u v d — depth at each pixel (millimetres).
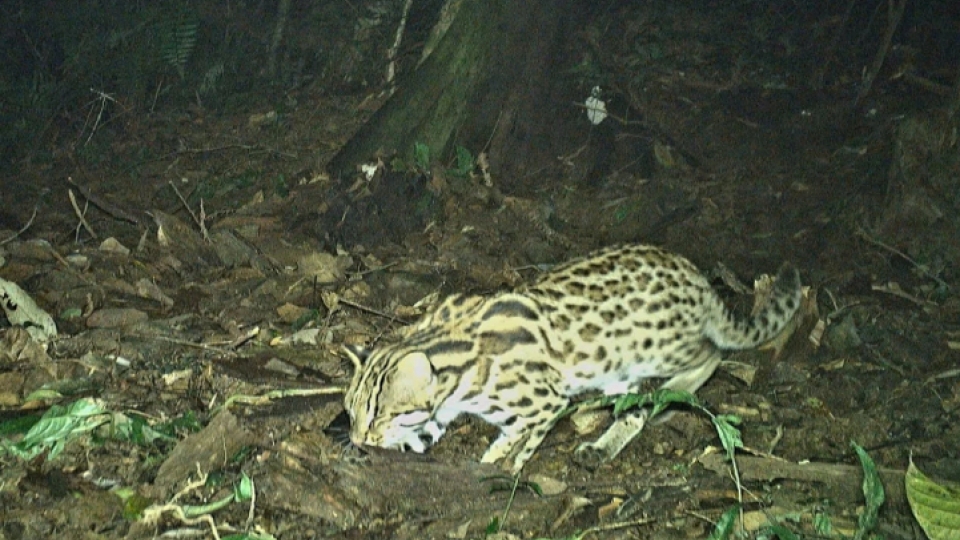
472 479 1756
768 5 3734
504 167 2969
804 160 2984
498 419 1879
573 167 2996
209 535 1632
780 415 2031
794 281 2104
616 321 1910
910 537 1717
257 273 2410
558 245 2666
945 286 2459
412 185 2697
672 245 2680
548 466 1898
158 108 3531
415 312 2297
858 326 2314
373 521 1688
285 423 1826
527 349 1860
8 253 2404
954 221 2602
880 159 2859
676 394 1711
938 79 3305
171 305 2258
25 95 3320
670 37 3527
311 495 1692
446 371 1832
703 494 1773
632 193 2906
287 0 3721
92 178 3039
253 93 3639
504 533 1685
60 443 1734
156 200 2914
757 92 3244
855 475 1805
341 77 3727
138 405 1881
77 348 2039
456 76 2906
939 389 2129
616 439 1926
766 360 2170
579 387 1927
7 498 1662
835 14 3662
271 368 2018
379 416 1796
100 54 3479
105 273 2346
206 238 2514
